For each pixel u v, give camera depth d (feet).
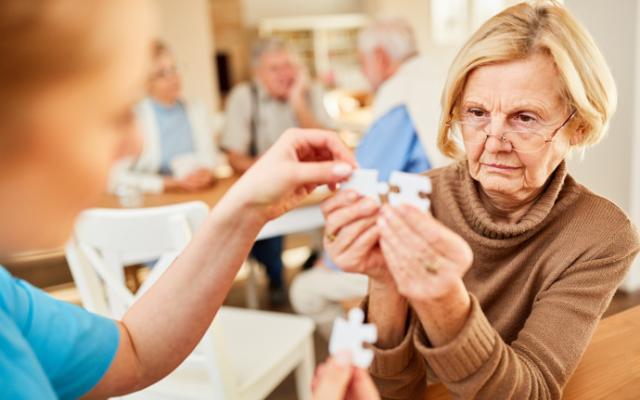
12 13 1.18
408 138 6.59
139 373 2.69
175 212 4.53
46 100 1.30
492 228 3.23
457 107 3.16
